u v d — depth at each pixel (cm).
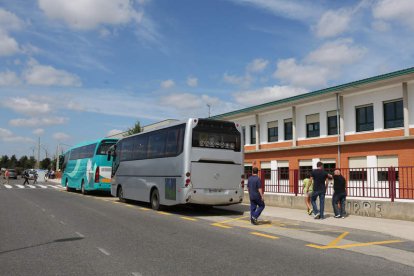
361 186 1525
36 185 4297
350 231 1145
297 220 1343
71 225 1188
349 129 2370
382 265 723
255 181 1277
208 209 1769
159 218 1398
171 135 1598
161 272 652
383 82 2083
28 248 848
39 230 1091
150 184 1734
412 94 2025
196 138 1499
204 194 1485
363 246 910
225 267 688
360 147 2277
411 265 727
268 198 1886
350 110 2372
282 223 1303
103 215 1457
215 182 1510
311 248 876
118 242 919
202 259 749
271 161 2973
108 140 2572
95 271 659
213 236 1017
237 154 1568
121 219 1345
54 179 6756
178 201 1492
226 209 1762
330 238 1019
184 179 1468
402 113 2100
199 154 1494
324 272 664
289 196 1767
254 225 1248
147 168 1777
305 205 1683
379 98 2208
